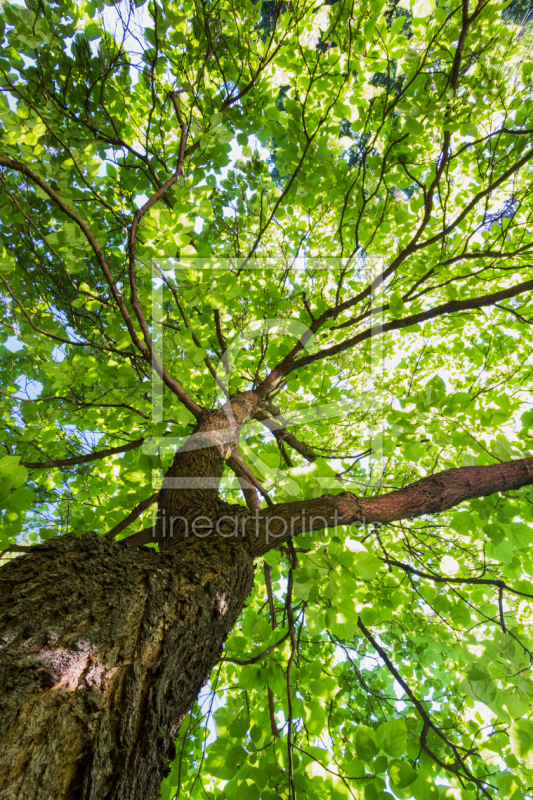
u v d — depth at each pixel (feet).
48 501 10.14
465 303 8.34
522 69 7.48
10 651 2.46
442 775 6.79
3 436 8.50
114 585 3.41
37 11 5.25
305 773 5.23
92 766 2.19
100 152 7.72
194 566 4.29
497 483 6.61
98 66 7.30
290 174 9.04
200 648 3.63
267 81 8.46
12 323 7.30
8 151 5.52
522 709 5.54
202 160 8.15
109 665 2.73
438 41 6.61
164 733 2.89
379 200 9.91
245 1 6.84
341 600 5.00
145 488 7.87
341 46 7.36
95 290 8.74
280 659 6.97
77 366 7.06
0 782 1.87
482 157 9.39
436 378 7.09
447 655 9.73
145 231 5.53
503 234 9.47
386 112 7.09
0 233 8.15
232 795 5.48
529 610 8.86
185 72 7.84
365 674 9.68
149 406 8.39
